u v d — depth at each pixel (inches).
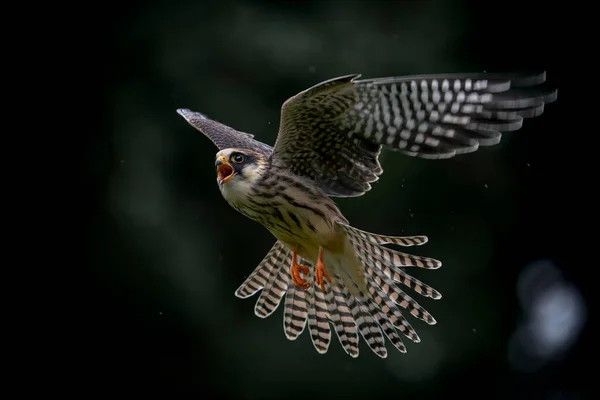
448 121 322.7
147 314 624.7
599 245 747.4
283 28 628.4
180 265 616.1
